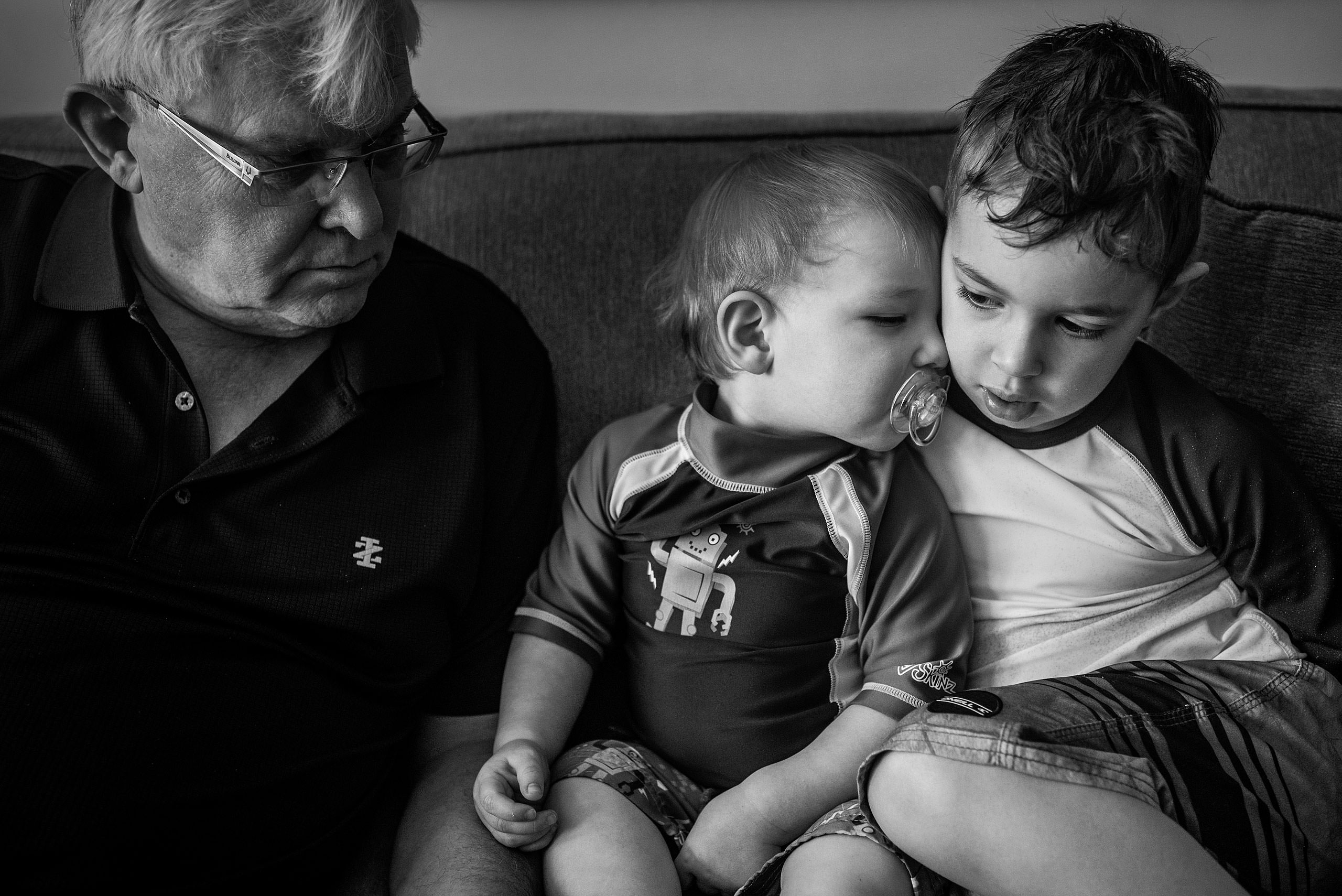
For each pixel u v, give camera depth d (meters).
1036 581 1.01
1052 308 0.85
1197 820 0.81
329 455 0.98
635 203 1.26
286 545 0.95
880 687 0.97
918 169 1.28
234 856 0.90
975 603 1.03
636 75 1.67
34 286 0.96
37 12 1.63
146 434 0.93
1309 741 0.90
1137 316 0.88
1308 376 1.07
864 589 1.00
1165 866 0.76
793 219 0.97
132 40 0.83
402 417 1.04
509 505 1.09
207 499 0.94
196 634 0.90
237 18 0.81
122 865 0.85
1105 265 0.83
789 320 0.97
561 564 1.10
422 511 1.01
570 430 1.22
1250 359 1.09
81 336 0.95
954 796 0.79
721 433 1.02
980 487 1.02
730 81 1.67
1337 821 0.88
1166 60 0.90
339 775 0.95
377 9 0.86
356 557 0.97
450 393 1.07
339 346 1.01
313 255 0.92
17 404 0.92
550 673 1.05
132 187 0.93
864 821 0.87
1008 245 0.84
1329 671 0.95
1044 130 0.84
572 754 1.02
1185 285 0.92
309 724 0.93
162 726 0.87
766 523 1.02
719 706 1.01
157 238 0.93
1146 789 0.78
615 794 0.96
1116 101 0.84
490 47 1.65
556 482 1.17
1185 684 0.90
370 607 0.97
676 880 0.92
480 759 1.02
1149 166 0.81
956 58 1.63
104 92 0.88
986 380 0.92
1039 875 0.77
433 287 1.13
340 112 0.86
